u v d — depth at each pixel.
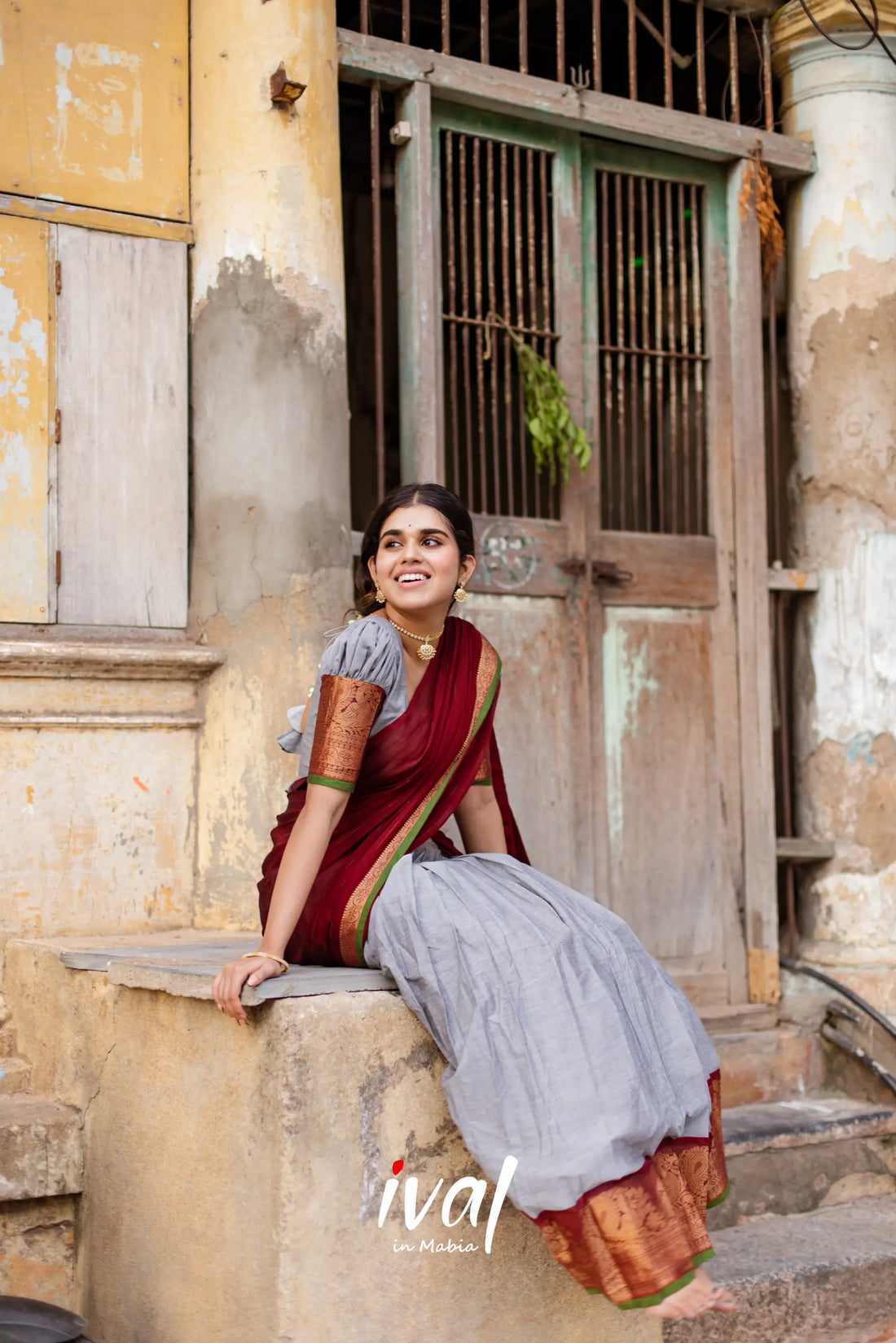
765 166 4.72
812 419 4.79
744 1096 4.34
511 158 4.50
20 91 3.62
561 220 4.45
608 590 4.50
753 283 4.68
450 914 2.43
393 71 4.05
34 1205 2.96
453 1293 2.47
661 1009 2.46
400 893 2.47
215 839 3.71
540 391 4.28
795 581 4.73
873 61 4.77
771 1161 3.97
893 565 4.70
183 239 3.84
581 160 4.51
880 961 4.53
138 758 3.69
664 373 4.75
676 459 4.71
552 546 4.38
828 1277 3.48
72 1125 2.96
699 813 4.63
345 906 2.51
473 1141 2.31
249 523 3.73
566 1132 2.21
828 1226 3.86
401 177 4.16
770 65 4.89
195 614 3.79
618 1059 2.27
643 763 4.54
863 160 4.75
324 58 3.86
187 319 3.85
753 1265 3.48
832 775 4.71
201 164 3.84
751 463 4.66
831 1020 4.55
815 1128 4.06
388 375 6.38
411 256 4.11
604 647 4.50
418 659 2.64
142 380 3.77
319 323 3.80
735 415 4.70
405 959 2.44
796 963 4.60
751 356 4.67
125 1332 2.74
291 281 3.77
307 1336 2.28
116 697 3.65
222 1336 2.41
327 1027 2.34
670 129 4.53
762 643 4.63
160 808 3.71
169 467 3.80
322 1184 2.32
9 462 3.57
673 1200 2.30
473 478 4.54
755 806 4.61
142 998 2.76
